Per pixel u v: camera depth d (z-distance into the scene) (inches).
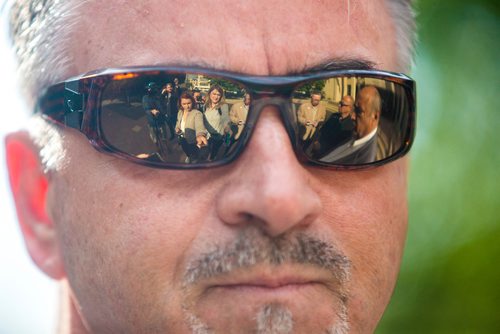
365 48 69.5
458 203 177.8
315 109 64.8
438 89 175.3
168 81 62.7
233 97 62.9
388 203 71.1
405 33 79.5
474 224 177.8
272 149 62.3
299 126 64.1
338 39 67.4
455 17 174.7
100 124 63.5
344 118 66.4
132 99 63.1
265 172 61.4
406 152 70.4
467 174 176.2
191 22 63.6
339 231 66.4
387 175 71.2
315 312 64.1
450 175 177.2
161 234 63.2
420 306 180.4
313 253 63.7
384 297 71.2
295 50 65.3
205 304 62.4
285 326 62.2
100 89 63.4
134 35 64.5
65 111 66.4
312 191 64.3
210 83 62.8
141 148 63.2
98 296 66.8
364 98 67.5
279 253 61.8
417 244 179.9
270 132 62.8
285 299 62.3
